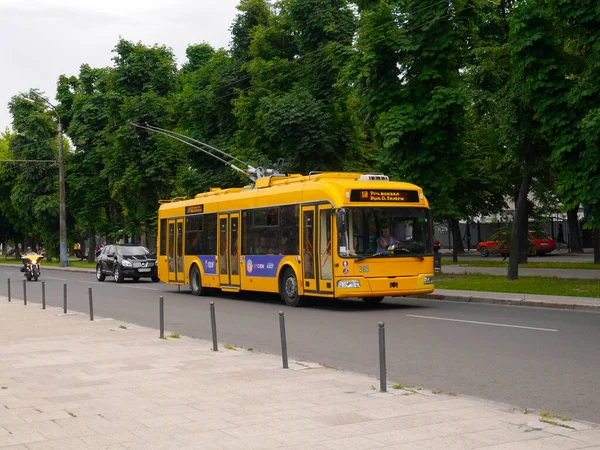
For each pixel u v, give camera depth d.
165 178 45.78
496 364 10.45
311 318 17.44
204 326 16.53
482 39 32.72
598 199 21.14
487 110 29.95
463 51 27.67
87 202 58.16
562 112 22.02
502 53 27.86
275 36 40.38
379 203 18.97
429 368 10.30
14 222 81.00
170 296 26.19
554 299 19.31
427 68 26.78
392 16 27.02
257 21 43.50
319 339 13.73
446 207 27.97
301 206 20.00
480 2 26.56
